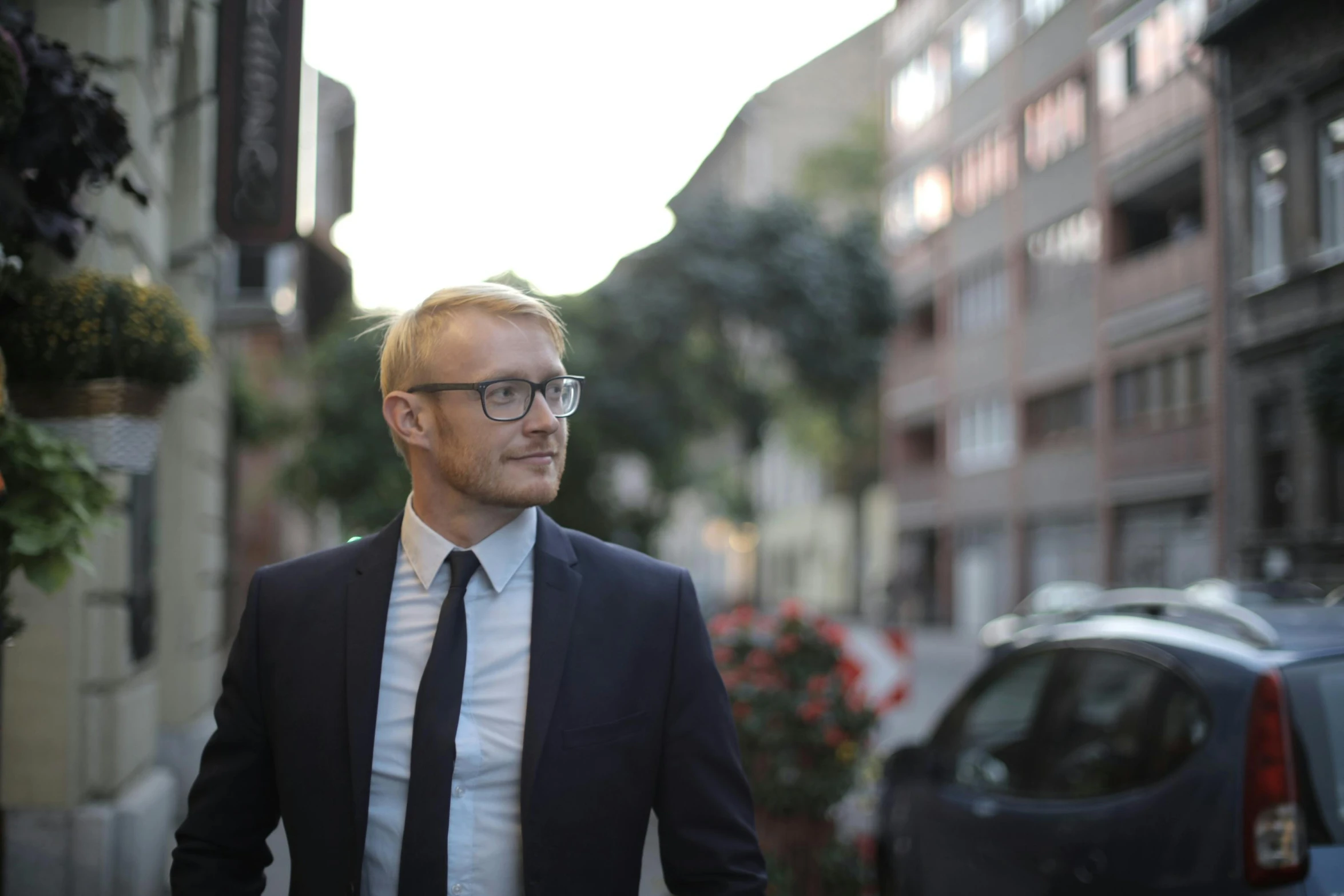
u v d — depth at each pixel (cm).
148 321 380
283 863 730
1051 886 406
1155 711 394
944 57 3575
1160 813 368
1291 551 1179
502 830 226
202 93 902
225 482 1335
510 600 238
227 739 242
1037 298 2952
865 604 4781
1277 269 1183
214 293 1081
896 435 4069
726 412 2841
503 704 231
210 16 906
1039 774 446
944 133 3584
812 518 5328
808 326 2705
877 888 594
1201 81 1302
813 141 5494
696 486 3325
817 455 4459
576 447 2297
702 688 241
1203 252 2038
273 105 830
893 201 4038
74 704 559
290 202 831
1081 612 503
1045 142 2858
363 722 229
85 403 371
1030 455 3031
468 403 235
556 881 223
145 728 685
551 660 230
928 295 3744
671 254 2677
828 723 640
